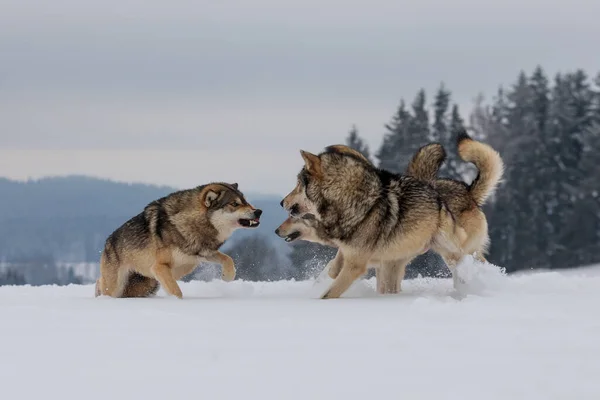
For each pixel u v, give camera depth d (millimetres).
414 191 17484
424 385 8062
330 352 9609
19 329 11711
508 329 10922
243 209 19312
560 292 16250
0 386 8391
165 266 18734
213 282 19953
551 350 9469
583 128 109812
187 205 19000
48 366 9188
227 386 8219
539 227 97125
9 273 145500
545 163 103375
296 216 18062
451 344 9930
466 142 20344
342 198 17328
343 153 17688
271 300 16359
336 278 17672
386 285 18641
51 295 21016
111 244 19641
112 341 10602
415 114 112312
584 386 7855
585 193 96438
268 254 44938
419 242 17438
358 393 7887
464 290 17156
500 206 97000
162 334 11102
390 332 10914
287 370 8773
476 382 8102
